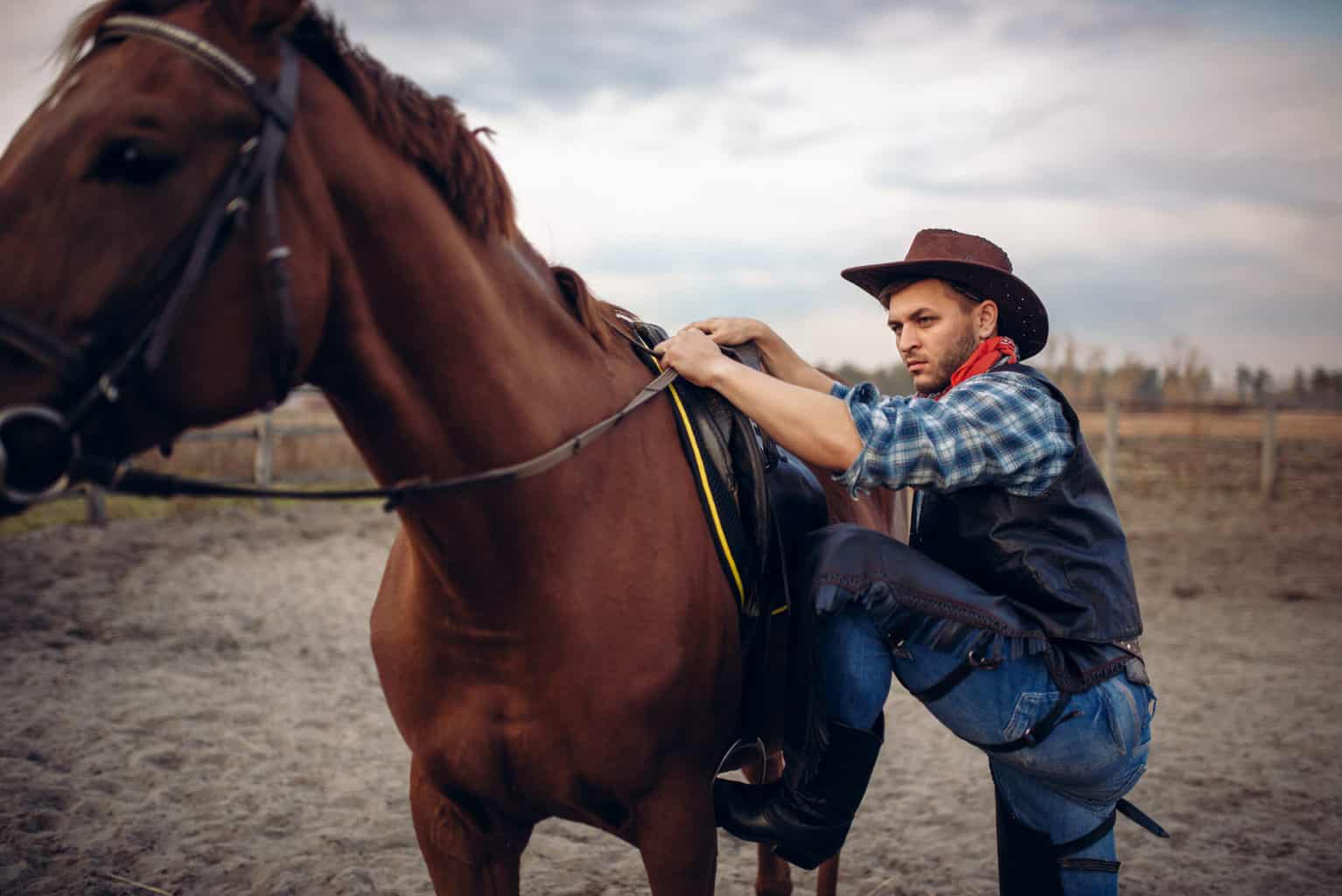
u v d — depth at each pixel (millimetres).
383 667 1585
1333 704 4516
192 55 1106
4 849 2686
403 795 3262
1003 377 1570
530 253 1527
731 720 1641
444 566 1390
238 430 9812
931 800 3457
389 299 1257
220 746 3598
